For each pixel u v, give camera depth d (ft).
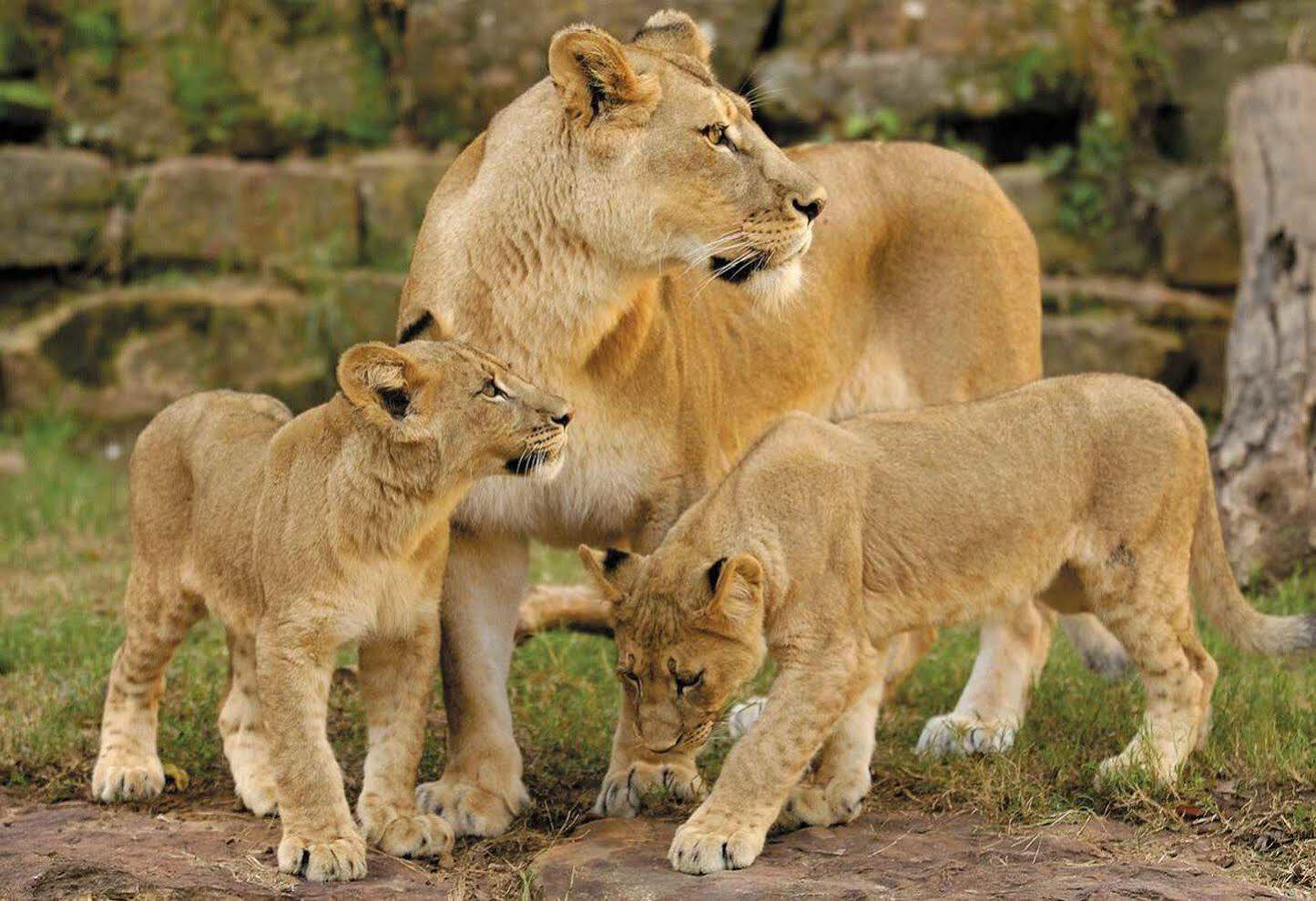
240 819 30.78
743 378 35.86
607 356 31.09
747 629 28.66
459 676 31.94
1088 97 69.31
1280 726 34.60
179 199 70.79
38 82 73.92
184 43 73.67
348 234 70.49
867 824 30.30
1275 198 59.52
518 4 71.10
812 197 30.83
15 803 32.07
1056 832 29.30
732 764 28.68
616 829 30.07
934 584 31.14
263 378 68.23
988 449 31.76
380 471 28.07
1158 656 32.12
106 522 57.21
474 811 30.63
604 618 43.96
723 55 69.15
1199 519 34.09
